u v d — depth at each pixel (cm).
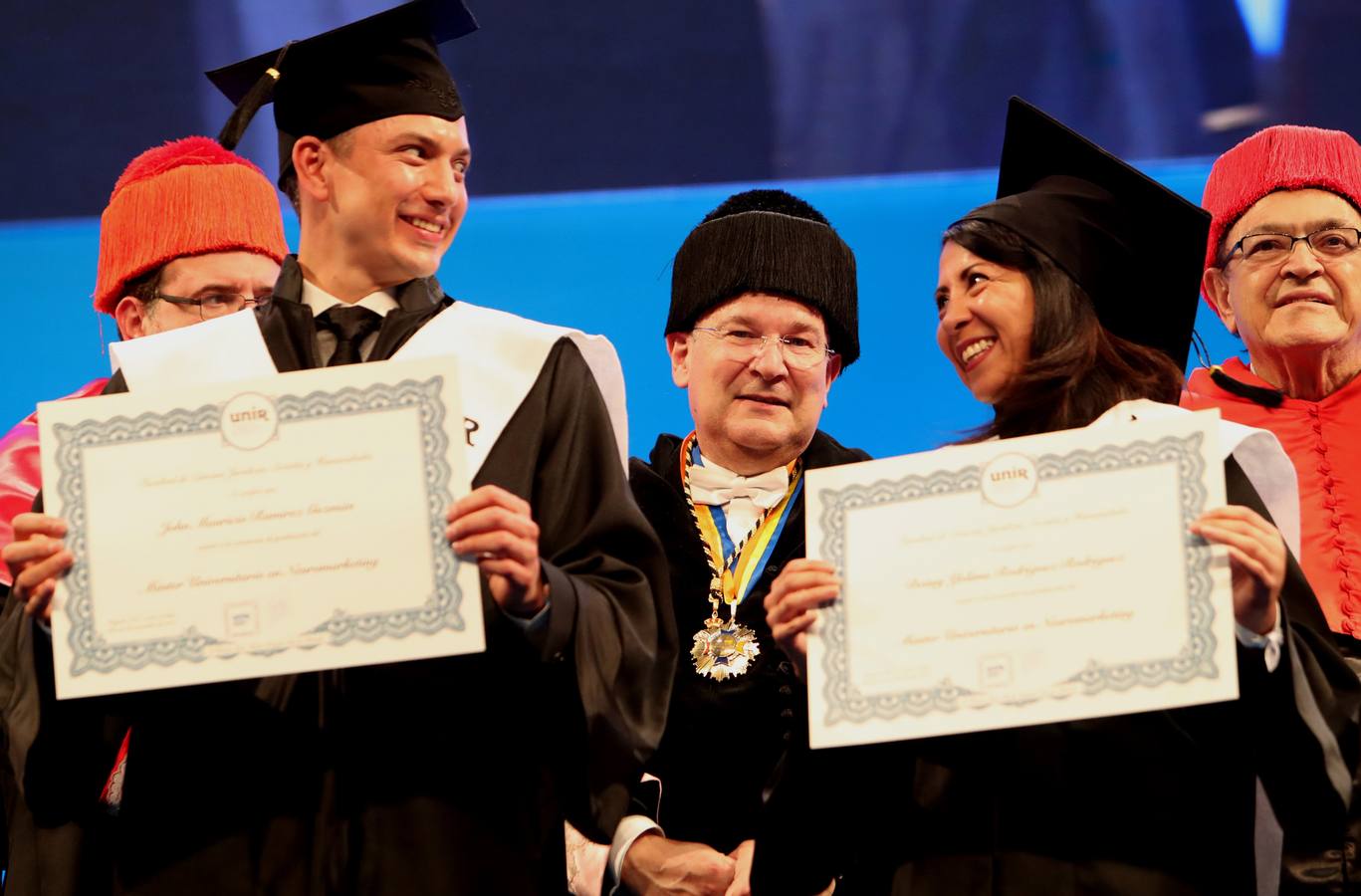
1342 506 692
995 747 539
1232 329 746
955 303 578
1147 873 518
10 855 605
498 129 1238
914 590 514
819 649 514
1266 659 517
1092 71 1233
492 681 548
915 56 1240
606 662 536
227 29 1241
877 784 561
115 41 1232
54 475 506
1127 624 503
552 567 533
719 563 675
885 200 1228
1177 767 530
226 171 779
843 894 581
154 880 521
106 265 780
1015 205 582
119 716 551
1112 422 553
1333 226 715
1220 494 506
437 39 613
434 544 499
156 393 509
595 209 1226
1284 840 580
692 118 1244
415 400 506
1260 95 1222
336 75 587
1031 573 510
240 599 498
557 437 578
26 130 1223
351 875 520
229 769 529
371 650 494
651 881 607
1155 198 583
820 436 712
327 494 502
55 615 498
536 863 543
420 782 528
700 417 693
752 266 685
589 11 1241
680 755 646
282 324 577
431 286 602
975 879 525
